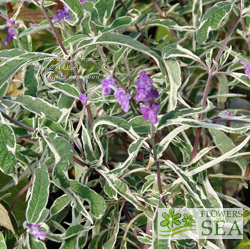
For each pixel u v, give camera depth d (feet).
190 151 2.83
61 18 2.81
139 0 4.66
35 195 2.32
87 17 2.80
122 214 3.25
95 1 3.05
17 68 2.49
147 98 2.25
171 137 2.54
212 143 3.39
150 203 2.58
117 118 2.47
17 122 2.49
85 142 2.63
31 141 3.05
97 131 2.75
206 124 2.52
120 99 2.26
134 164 2.94
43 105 2.60
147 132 2.56
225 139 2.96
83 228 2.46
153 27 4.66
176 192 2.67
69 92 2.60
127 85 3.21
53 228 2.80
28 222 2.30
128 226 2.68
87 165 2.58
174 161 2.94
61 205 2.58
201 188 2.66
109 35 2.55
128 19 2.90
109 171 2.52
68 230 2.43
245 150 3.58
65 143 2.42
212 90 3.98
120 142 3.59
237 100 4.87
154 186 2.64
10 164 2.36
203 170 2.72
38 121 2.50
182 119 2.53
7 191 2.84
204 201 2.60
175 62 2.77
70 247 2.48
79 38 2.78
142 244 2.79
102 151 2.56
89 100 2.55
